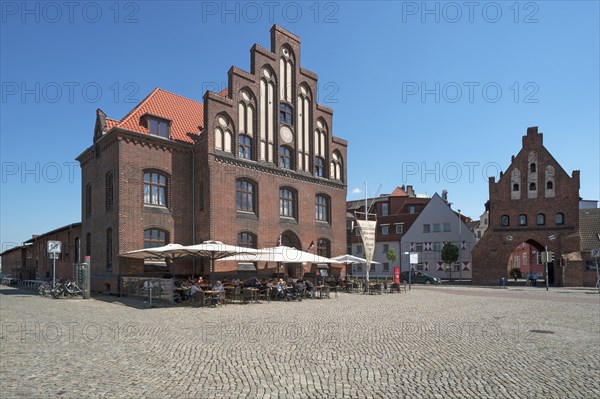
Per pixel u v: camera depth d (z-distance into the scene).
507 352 10.58
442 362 9.52
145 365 9.05
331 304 22.42
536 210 46.06
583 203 68.31
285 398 7.10
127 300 23.53
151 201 28.09
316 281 31.92
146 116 28.20
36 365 8.98
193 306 20.77
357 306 21.44
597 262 41.81
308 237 36.06
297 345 11.23
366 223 33.53
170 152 29.08
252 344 11.31
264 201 32.66
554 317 17.48
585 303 24.06
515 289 38.62
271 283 25.64
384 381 8.08
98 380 7.96
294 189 35.28
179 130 30.72
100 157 29.31
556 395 7.36
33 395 7.12
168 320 15.80
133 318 16.34
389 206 74.38
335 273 38.31
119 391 7.35
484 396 7.29
